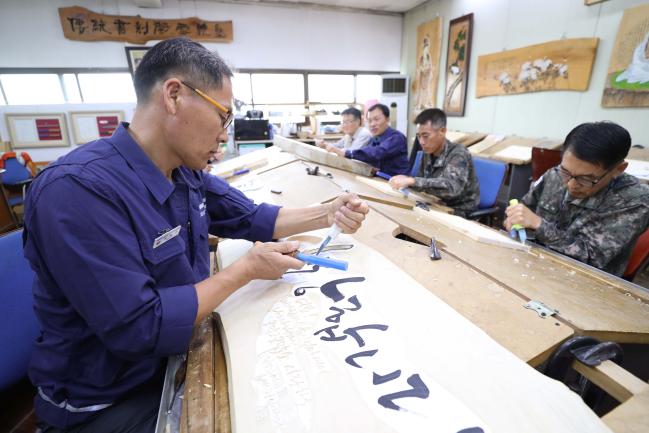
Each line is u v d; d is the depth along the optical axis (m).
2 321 0.88
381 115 2.96
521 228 1.16
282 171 2.09
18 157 3.84
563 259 0.99
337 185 1.75
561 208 1.41
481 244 1.10
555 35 3.49
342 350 0.58
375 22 5.77
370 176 2.06
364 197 1.55
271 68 5.43
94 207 0.57
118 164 0.64
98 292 0.56
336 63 5.73
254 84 5.45
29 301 0.94
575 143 1.12
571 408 0.46
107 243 0.57
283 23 5.31
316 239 1.04
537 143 3.64
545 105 3.67
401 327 0.63
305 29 5.44
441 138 2.12
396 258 0.96
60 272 0.56
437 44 5.10
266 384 0.52
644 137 2.87
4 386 0.88
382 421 0.45
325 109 5.92
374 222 1.24
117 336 0.57
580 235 1.20
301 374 0.54
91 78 4.70
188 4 4.86
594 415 0.45
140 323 0.57
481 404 0.47
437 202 1.74
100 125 4.50
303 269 0.86
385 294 0.74
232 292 0.70
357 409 0.47
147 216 0.66
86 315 0.57
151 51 0.64
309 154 2.47
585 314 0.71
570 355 0.58
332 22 5.55
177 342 0.60
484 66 4.37
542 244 1.23
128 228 0.62
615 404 0.67
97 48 4.61
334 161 2.27
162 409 0.57
